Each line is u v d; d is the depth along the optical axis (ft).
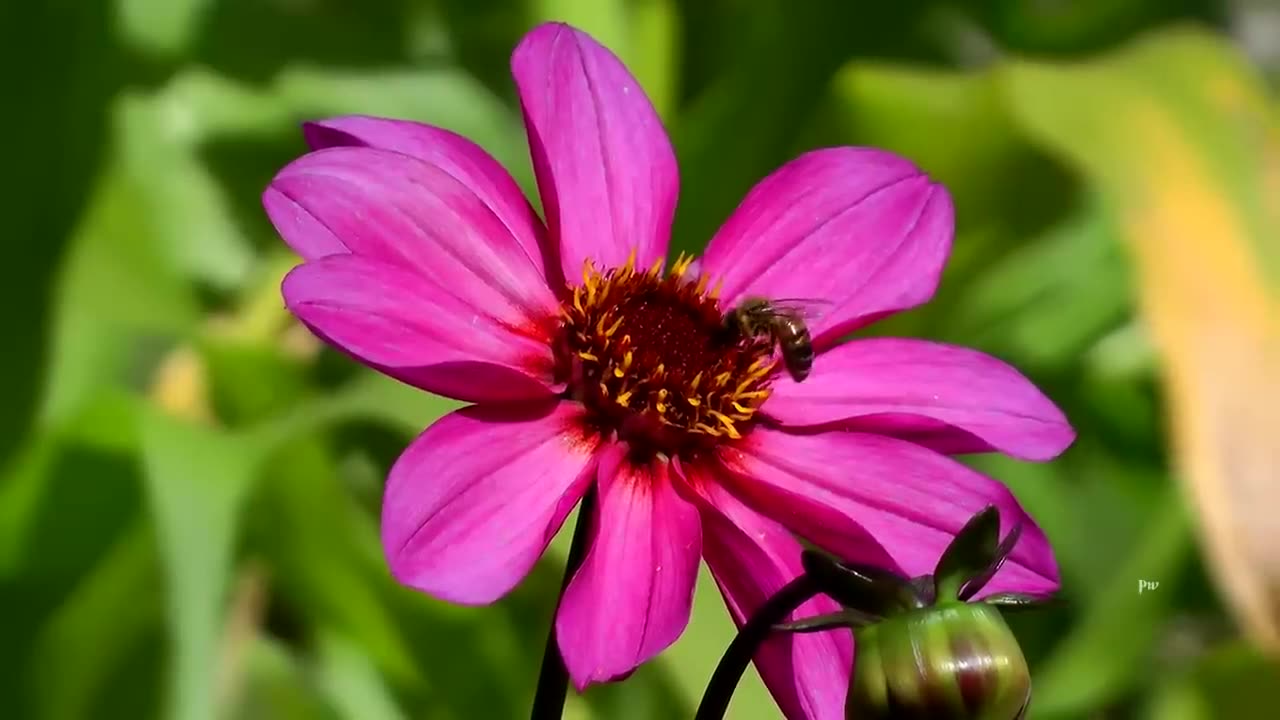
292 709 2.13
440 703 2.16
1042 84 2.19
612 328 1.75
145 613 2.09
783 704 1.69
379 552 2.14
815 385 1.78
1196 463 2.06
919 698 1.62
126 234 2.19
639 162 1.80
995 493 1.74
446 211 1.72
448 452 1.68
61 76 2.12
